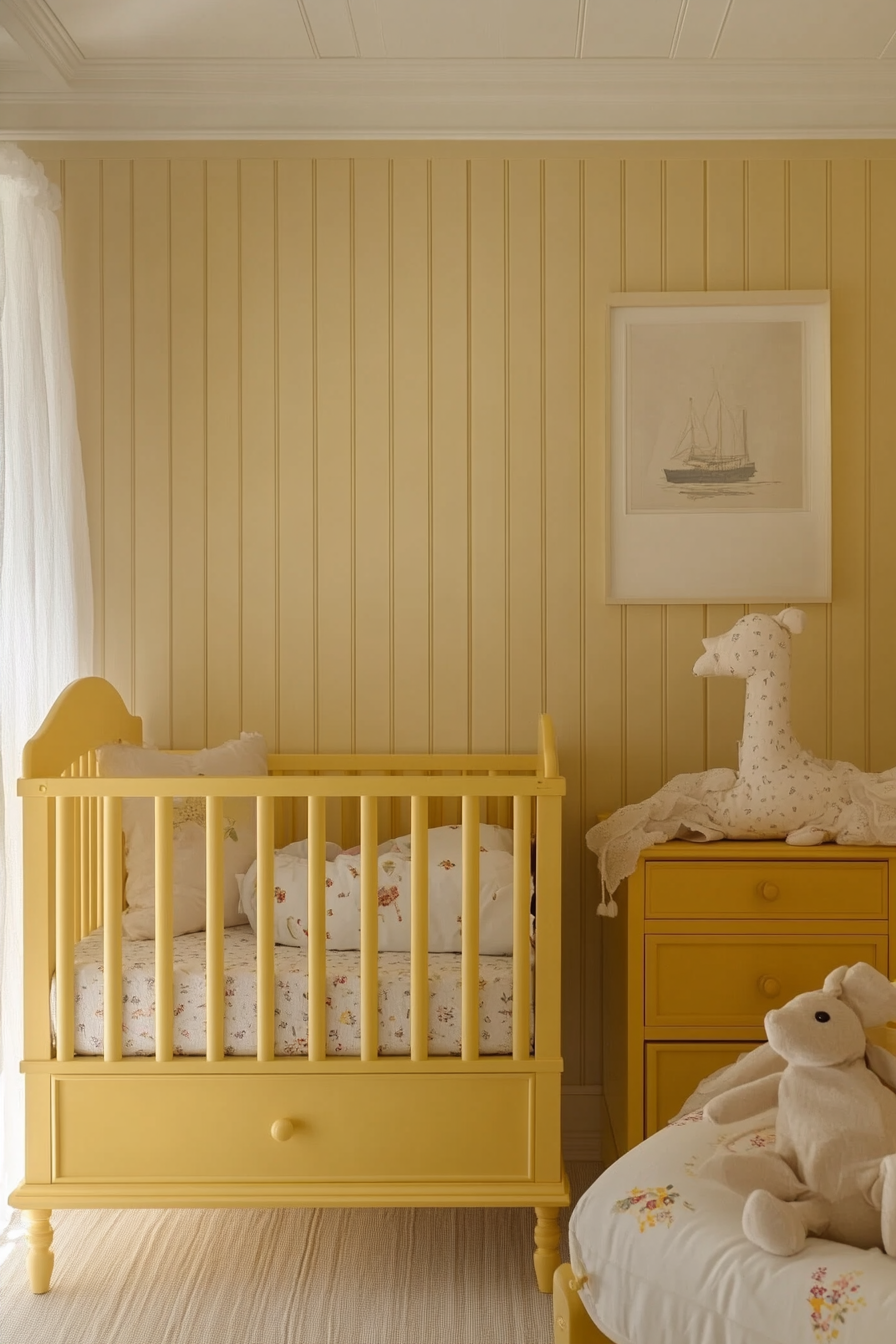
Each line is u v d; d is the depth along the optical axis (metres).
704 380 2.56
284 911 2.13
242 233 2.57
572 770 2.58
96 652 2.60
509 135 2.54
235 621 2.60
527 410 2.58
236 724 2.60
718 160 2.56
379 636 2.60
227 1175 1.93
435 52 2.40
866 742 2.58
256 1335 1.83
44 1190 1.92
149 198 2.57
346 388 2.58
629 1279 1.28
